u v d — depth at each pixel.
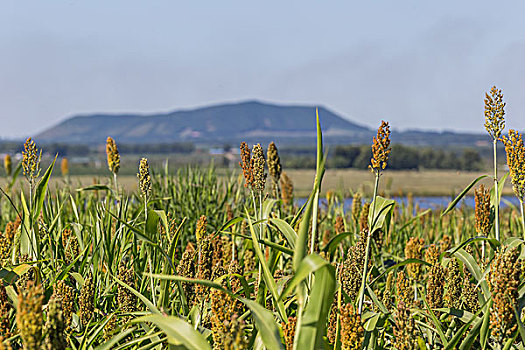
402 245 6.99
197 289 3.46
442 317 3.61
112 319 3.34
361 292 3.10
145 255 4.60
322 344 2.29
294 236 3.29
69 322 3.21
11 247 4.50
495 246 3.95
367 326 3.09
